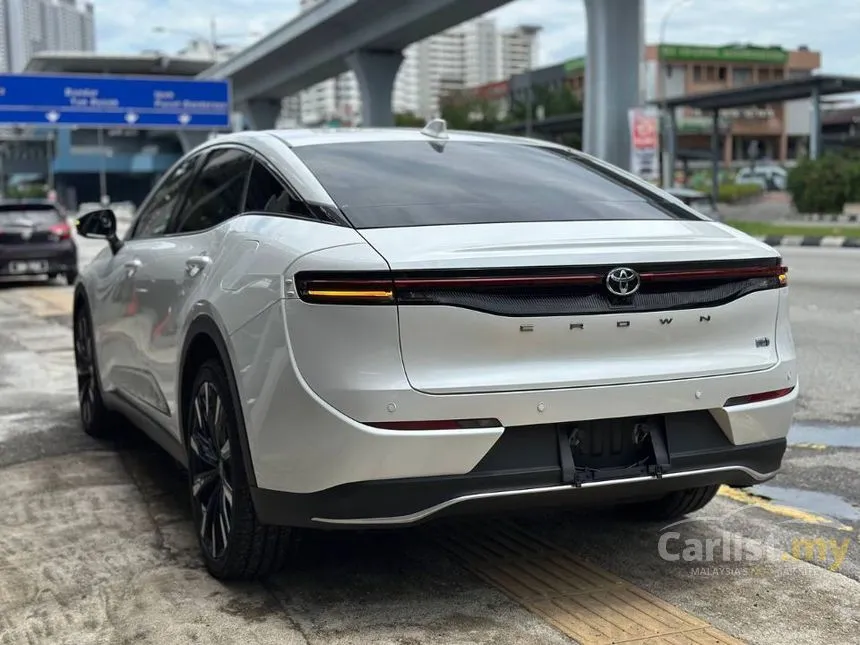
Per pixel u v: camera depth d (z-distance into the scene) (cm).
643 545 378
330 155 371
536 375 290
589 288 296
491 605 321
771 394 324
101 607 323
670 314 306
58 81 4262
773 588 335
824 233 2477
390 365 281
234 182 396
